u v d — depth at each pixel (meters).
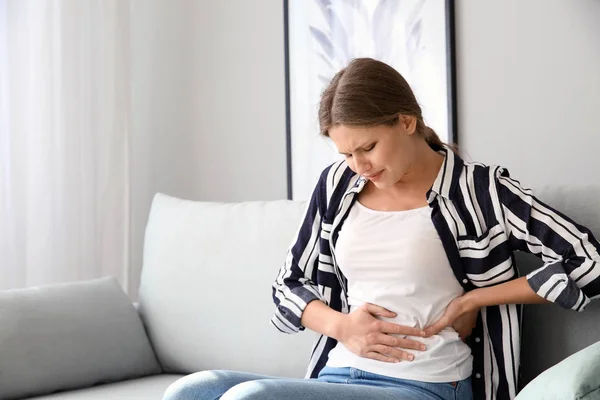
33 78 2.96
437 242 1.78
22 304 2.31
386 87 1.72
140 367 2.47
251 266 2.38
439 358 1.72
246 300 2.37
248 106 3.17
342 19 2.86
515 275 1.81
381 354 1.75
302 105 2.96
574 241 1.71
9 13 2.92
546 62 2.41
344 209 1.89
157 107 3.33
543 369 1.89
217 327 2.40
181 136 3.33
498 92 2.51
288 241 2.34
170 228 2.57
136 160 3.33
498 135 2.52
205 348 2.42
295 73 2.98
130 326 2.48
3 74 2.92
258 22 3.13
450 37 2.58
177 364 2.49
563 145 2.39
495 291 1.74
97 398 2.20
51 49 2.98
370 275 1.82
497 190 1.78
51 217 2.98
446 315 1.75
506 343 1.79
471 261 1.77
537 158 2.44
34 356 2.25
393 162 1.73
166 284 2.52
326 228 1.95
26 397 2.24
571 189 1.93
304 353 2.25
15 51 2.92
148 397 2.19
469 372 1.76
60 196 3.02
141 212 3.32
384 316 1.78
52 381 2.27
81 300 2.43
